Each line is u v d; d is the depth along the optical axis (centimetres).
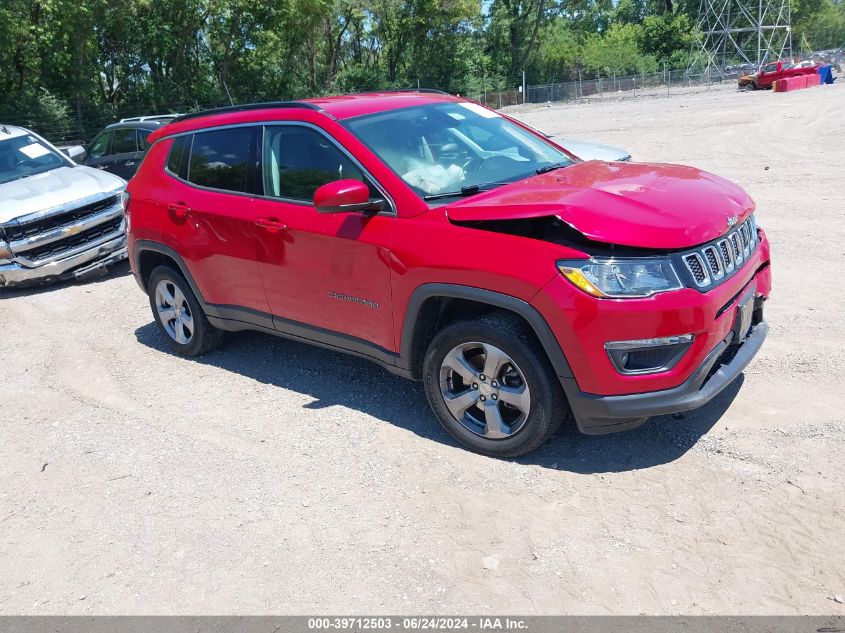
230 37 4297
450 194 400
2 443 462
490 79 6328
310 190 440
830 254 682
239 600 303
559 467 373
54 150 968
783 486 338
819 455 358
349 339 438
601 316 328
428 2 5353
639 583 290
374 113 446
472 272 357
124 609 304
